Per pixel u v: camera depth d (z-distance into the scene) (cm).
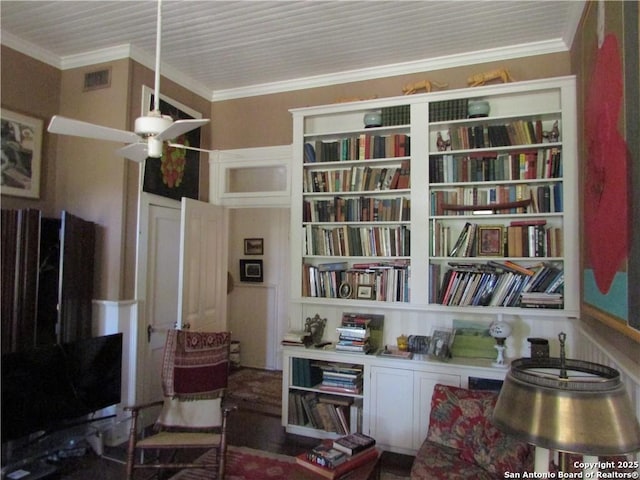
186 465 275
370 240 371
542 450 141
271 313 588
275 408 436
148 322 383
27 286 300
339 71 408
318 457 220
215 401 317
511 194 337
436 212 352
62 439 290
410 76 392
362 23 323
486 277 335
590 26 255
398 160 369
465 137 347
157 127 219
